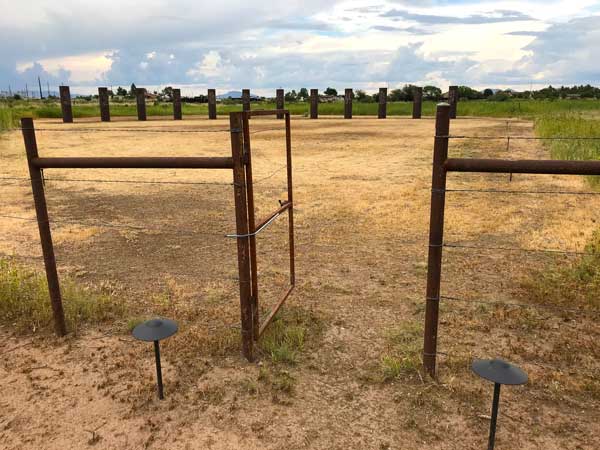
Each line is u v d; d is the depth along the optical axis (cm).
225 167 330
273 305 446
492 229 657
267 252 592
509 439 276
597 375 334
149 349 374
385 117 3139
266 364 352
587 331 392
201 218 756
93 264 561
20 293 455
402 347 369
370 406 306
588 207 750
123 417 300
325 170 1153
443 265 538
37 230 689
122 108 4222
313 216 750
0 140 1573
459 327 401
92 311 430
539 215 715
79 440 283
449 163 300
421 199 837
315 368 347
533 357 357
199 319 423
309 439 279
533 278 491
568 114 2227
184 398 316
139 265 558
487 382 327
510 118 2827
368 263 550
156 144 1623
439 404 305
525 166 288
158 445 277
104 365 356
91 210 810
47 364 358
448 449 271
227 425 291
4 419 301
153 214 782
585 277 479
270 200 855
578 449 269
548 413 297
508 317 416
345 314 429
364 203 821
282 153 1451
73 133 1970
